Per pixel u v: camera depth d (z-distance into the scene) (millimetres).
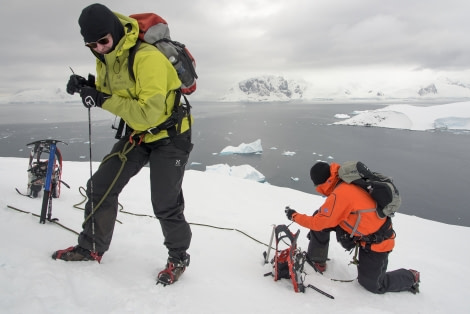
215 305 1924
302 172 34688
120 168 1917
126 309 1639
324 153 45469
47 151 3555
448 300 2756
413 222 5797
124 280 1955
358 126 85438
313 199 6676
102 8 1561
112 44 1638
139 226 3107
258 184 7375
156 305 1760
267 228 4141
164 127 1880
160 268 2244
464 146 52531
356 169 2559
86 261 1982
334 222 2535
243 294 2162
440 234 5219
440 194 28406
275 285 2467
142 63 1664
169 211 2020
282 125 86062
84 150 43062
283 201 6199
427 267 3566
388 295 2643
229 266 2643
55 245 2152
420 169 36781
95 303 1615
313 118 109312
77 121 93250
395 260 3672
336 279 2840
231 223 4027
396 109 92125
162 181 1938
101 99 1708
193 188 6227
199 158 42531
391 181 2543
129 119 1705
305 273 2582
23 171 5336
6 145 49094
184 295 1951
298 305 2172
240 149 44500
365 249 2572
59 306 1481
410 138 62375
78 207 3322
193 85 1979
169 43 1827
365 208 2465
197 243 3031
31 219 2549
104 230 1977
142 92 1664
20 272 1627
